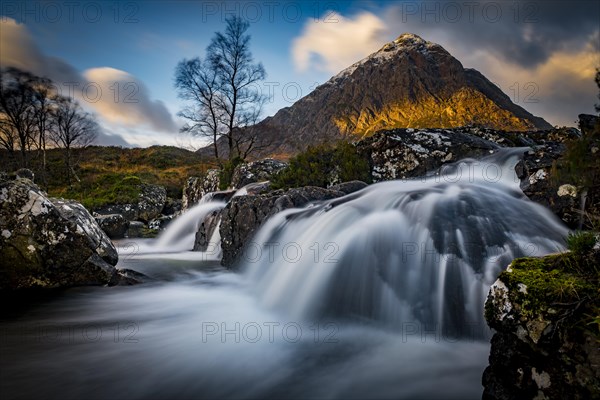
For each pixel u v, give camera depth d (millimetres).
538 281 2588
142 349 4453
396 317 5078
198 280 7879
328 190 8945
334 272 5840
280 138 29125
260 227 8430
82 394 3525
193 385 3693
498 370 2717
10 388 3582
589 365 2221
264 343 4648
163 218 23000
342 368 4000
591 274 2561
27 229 6191
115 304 6152
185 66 27641
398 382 3699
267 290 6637
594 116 4324
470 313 4551
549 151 6480
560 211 5547
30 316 5477
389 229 5793
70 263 6555
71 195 26859
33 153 43344
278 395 3531
